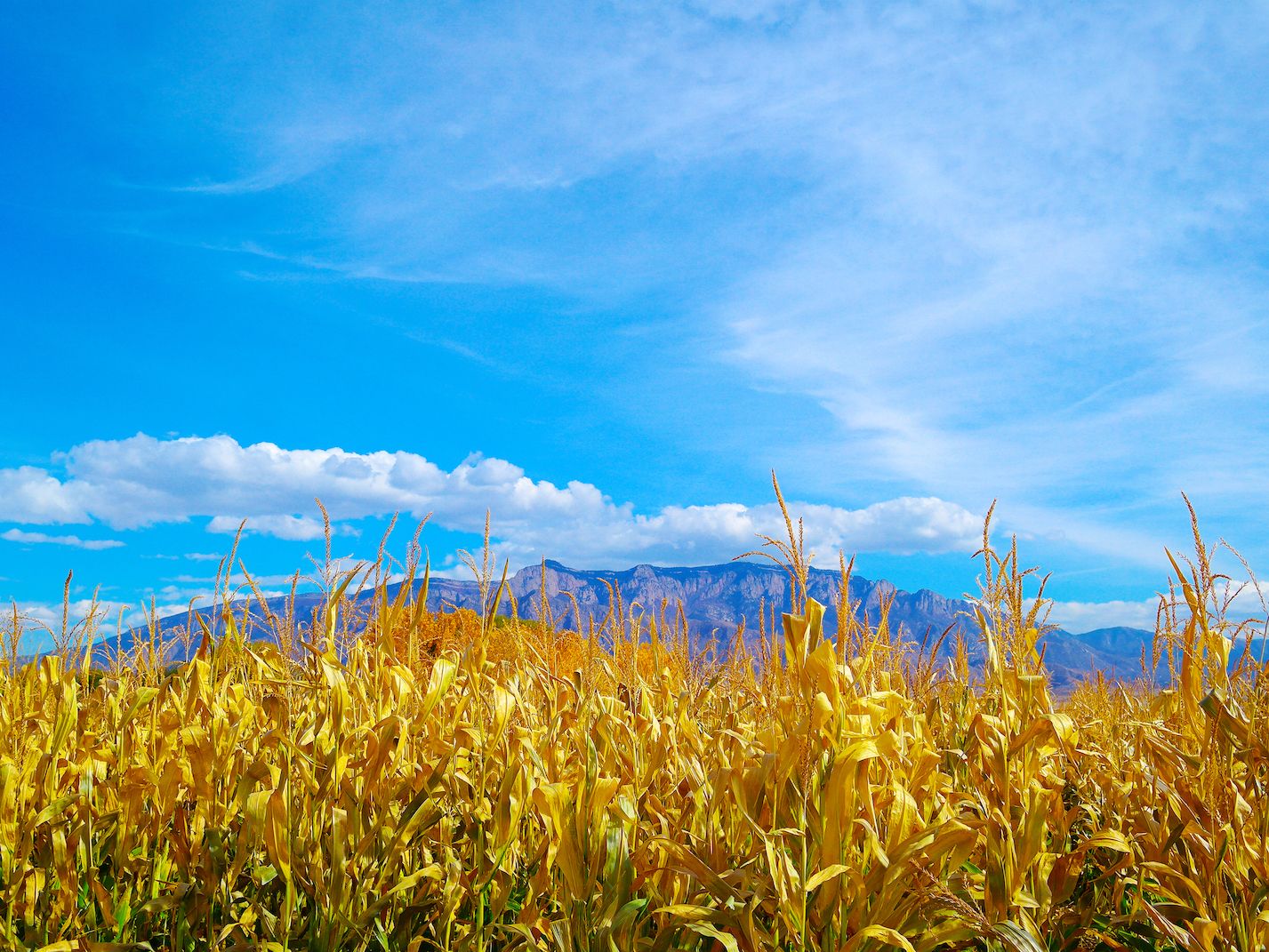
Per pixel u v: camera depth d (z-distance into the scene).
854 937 2.82
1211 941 3.04
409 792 3.79
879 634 4.04
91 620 5.16
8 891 3.54
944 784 3.67
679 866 3.31
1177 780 3.53
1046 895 3.29
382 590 4.33
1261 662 3.35
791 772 3.20
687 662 5.02
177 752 4.17
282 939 3.39
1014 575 3.65
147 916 3.59
